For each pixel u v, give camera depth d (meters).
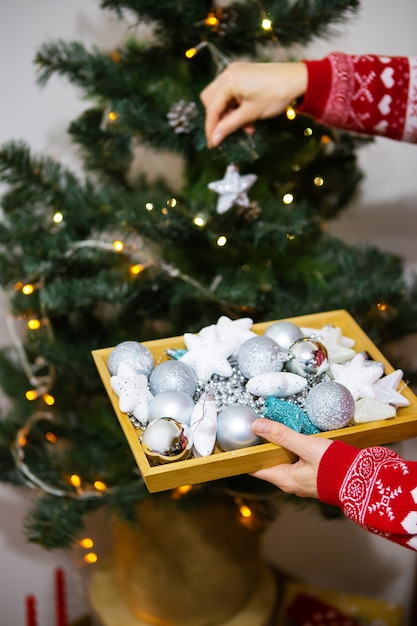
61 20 1.70
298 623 2.05
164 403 1.25
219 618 1.81
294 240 1.55
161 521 1.67
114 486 1.61
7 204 1.54
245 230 1.46
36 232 1.49
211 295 1.46
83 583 2.24
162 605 1.79
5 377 1.73
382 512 1.20
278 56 1.64
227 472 1.25
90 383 1.62
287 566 2.40
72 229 1.50
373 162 1.91
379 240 2.02
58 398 1.72
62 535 1.53
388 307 1.55
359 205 1.96
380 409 1.28
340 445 1.23
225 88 1.42
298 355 1.31
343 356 1.36
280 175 1.54
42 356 1.57
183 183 1.61
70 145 1.81
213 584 1.75
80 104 1.78
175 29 1.43
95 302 1.58
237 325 1.38
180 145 1.47
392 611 2.05
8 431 1.69
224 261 1.57
